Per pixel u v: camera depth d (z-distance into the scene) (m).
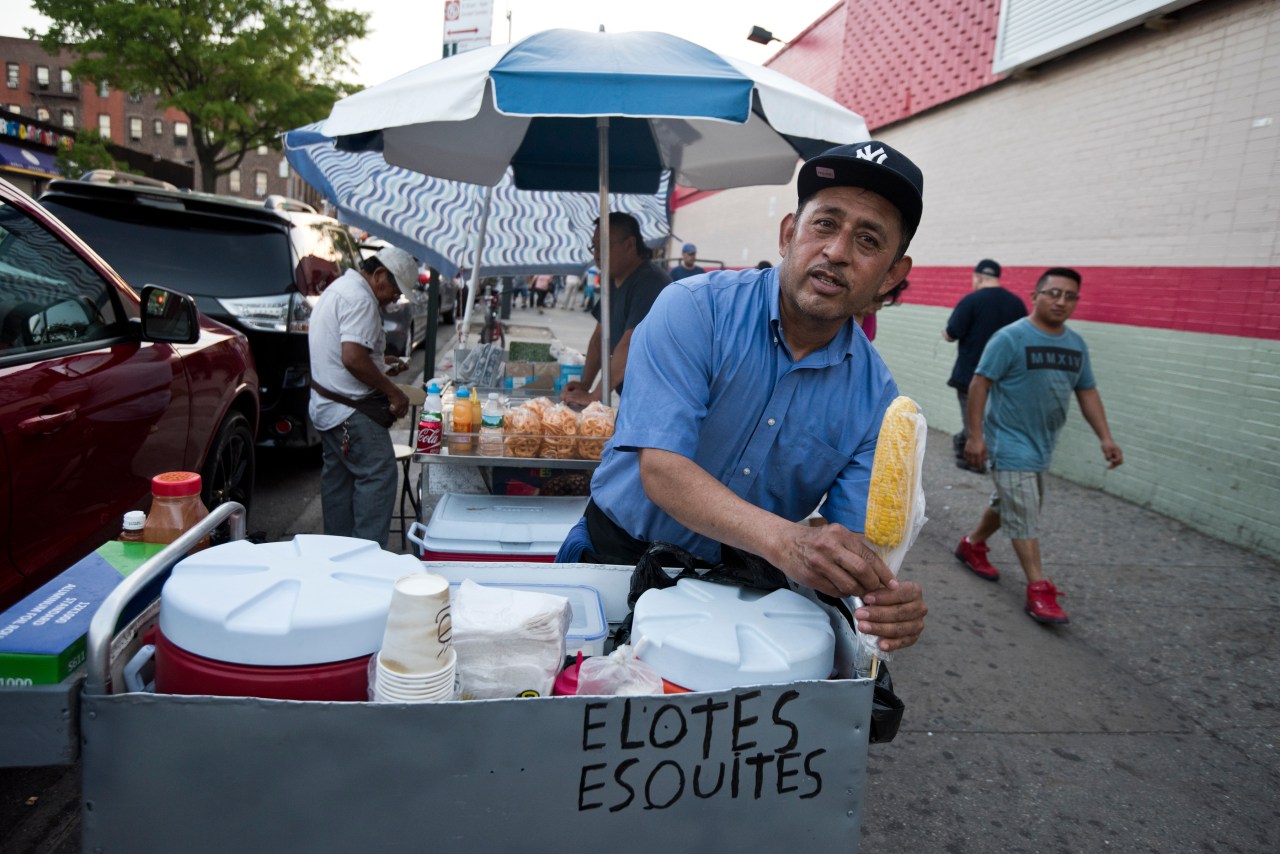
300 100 25.77
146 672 1.23
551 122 4.60
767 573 1.55
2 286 2.33
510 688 1.25
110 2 23.62
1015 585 4.88
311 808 1.06
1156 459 6.22
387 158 4.17
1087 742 3.31
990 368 4.32
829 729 1.19
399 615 1.09
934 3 9.25
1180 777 3.11
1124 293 6.54
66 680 1.09
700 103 2.63
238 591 1.16
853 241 1.54
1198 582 4.95
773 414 1.72
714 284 1.71
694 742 1.15
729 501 1.46
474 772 1.09
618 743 1.12
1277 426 5.29
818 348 1.72
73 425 2.50
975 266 8.44
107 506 2.77
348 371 3.89
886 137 10.53
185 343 3.32
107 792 1.05
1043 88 7.53
